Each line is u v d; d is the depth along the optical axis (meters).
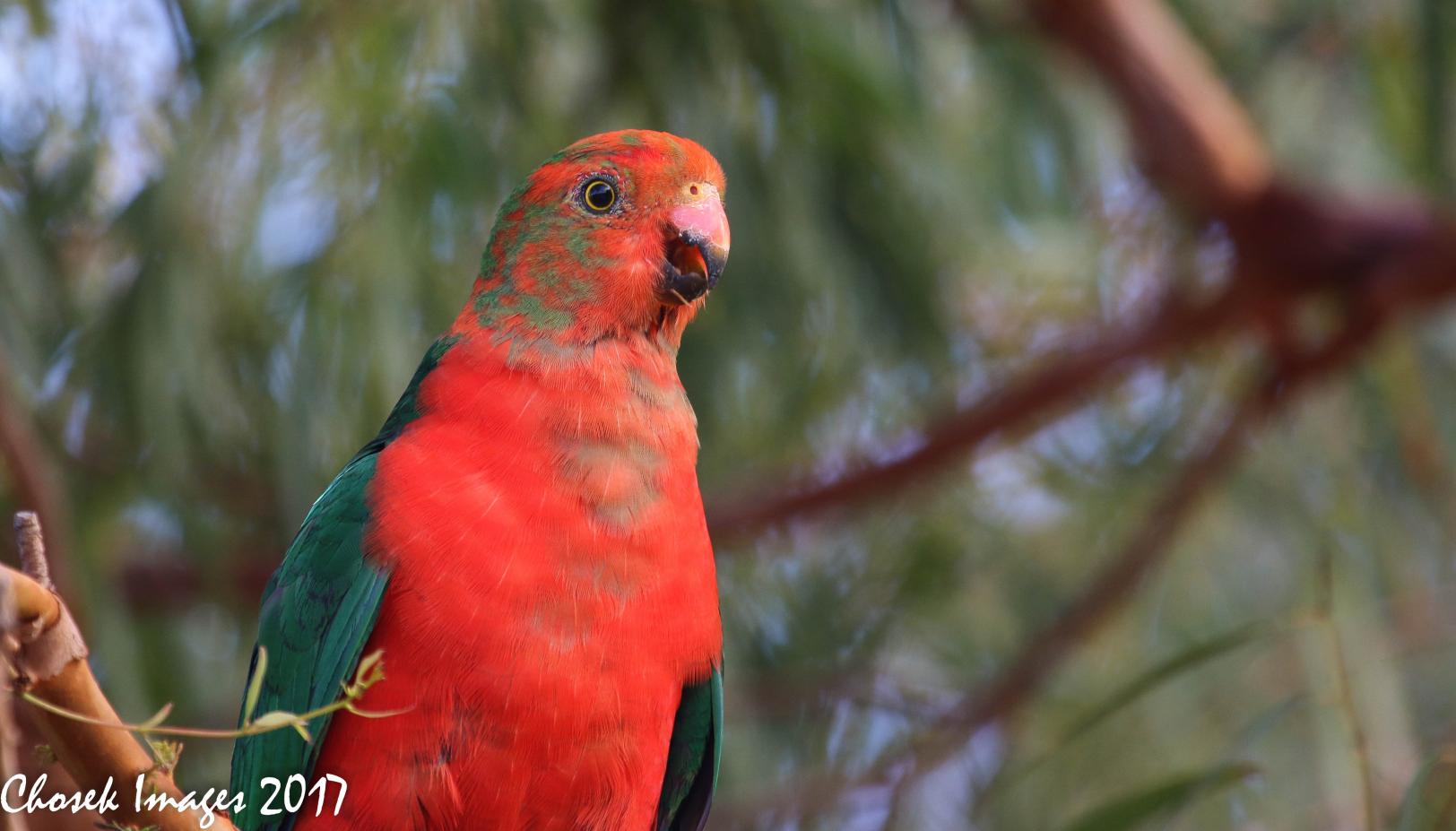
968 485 12.27
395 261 9.20
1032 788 10.94
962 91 11.22
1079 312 12.75
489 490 5.85
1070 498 12.31
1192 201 11.82
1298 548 11.63
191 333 9.23
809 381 10.82
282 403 9.48
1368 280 11.36
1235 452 11.78
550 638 5.70
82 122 9.35
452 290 9.58
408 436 6.13
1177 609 11.70
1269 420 11.91
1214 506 11.95
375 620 5.78
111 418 9.67
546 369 6.21
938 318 10.80
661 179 6.65
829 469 11.78
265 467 10.10
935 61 10.91
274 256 9.46
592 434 6.02
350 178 9.33
